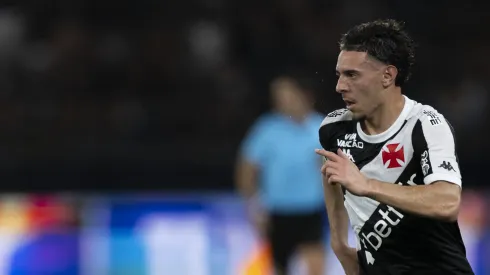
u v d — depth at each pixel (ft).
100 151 94.73
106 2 122.42
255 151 76.59
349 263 38.34
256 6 124.06
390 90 33.27
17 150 94.27
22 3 121.08
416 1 125.29
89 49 117.80
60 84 114.32
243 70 117.70
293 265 82.38
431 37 123.44
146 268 80.48
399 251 34.42
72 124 108.78
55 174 93.09
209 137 109.50
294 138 75.72
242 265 81.25
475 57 120.98
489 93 115.34
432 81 117.39
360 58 32.81
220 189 95.45
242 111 112.16
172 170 95.09
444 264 34.19
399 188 31.27
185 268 81.00
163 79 117.08
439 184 31.60
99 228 80.18
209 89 115.65
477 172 95.25
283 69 116.67
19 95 111.75
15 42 118.01
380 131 33.73
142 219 81.10
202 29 122.01
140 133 108.47
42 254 78.95
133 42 119.96
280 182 75.92
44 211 79.56
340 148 34.94
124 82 116.57
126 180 93.97
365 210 34.50
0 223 78.64
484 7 126.82
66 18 121.29
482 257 81.66
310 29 122.52
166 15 123.13
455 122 109.60
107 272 79.87
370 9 125.18
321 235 76.69
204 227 81.66
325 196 38.52
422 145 32.68
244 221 81.82
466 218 82.07
